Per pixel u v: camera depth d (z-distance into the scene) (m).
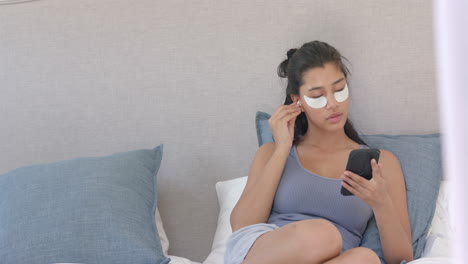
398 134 2.04
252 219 1.61
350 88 2.05
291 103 1.80
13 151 2.26
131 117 2.20
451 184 0.24
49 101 2.23
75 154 2.24
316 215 1.61
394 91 2.03
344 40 2.05
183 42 2.15
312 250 1.25
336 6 2.05
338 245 1.27
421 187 1.70
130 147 2.21
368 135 1.93
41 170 1.84
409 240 1.54
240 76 2.13
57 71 2.22
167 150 2.19
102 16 2.18
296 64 1.67
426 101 2.01
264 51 2.11
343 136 1.75
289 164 1.71
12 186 1.79
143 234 1.71
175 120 2.18
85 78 2.21
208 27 2.13
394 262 1.51
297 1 2.07
